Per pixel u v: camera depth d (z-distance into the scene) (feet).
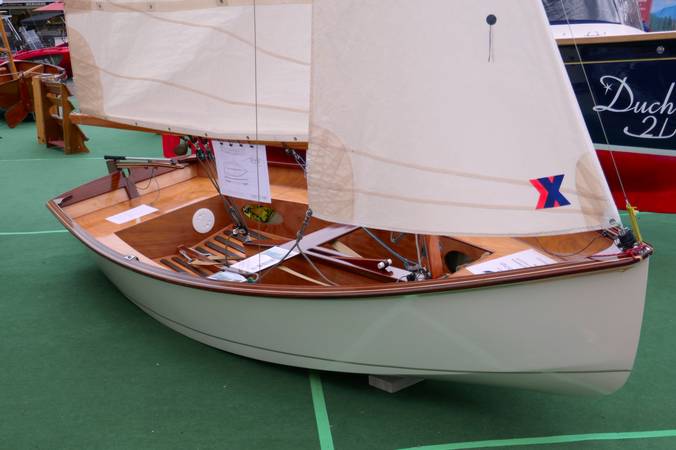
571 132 8.35
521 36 8.23
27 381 11.51
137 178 16.93
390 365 10.25
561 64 8.38
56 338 13.10
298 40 11.37
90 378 11.60
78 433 10.04
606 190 8.45
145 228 14.92
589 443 9.82
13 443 9.79
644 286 8.46
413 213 8.96
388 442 9.80
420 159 8.77
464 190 8.67
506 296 8.77
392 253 12.39
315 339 10.61
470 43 8.33
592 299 8.54
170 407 10.71
